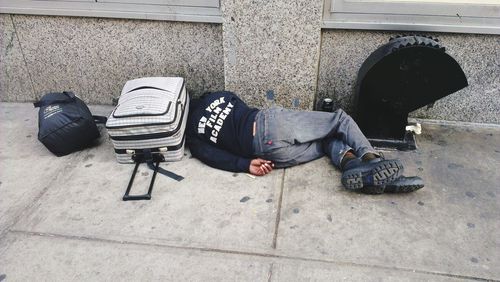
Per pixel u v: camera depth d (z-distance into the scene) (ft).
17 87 13.38
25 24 12.29
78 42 12.35
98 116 11.88
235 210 8.92
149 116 9.74
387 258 7.73
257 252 7.93
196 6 11.23
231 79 11.44
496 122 11.51
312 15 10.32
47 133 10.48
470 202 8.96
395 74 9.67
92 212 9.03
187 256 7.91
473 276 7.36
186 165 10.37
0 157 10.92
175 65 12.25
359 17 10.58
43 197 9.50
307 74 11.05
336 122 9.97
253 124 9.78
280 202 9.09
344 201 9.07
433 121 11.75
